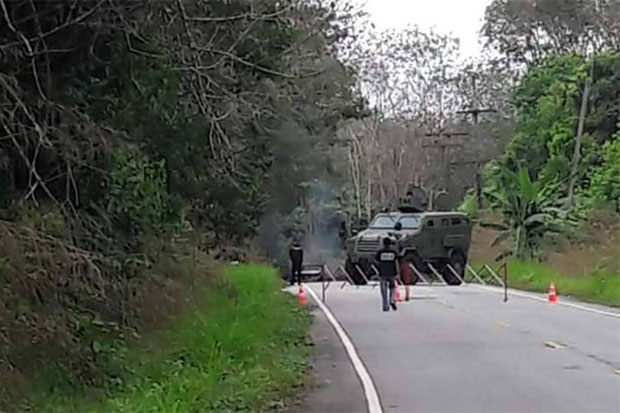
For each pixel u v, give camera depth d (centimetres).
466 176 7231
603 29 6956
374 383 1415
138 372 1325
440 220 4122
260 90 1808
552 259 4122
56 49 1237
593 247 3928
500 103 7406
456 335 2044
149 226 1552
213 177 1842
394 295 2719
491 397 1274
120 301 1462
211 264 2472
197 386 1231
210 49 1390
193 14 1409
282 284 3481
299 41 1848
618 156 4706
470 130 7344
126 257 1477
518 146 5681
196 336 1611
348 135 6172
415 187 6538
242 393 1270
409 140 7219
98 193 1384
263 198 2645
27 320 1166
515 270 4053
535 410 1175
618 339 1942
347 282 4184
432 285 4034
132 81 1341
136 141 1466
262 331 1892
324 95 2697
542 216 4294
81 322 1280
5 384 1095
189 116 1484
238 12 1474
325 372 1544
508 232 4406
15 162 1255
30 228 1192
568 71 5872
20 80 1249
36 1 1192
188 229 2134
